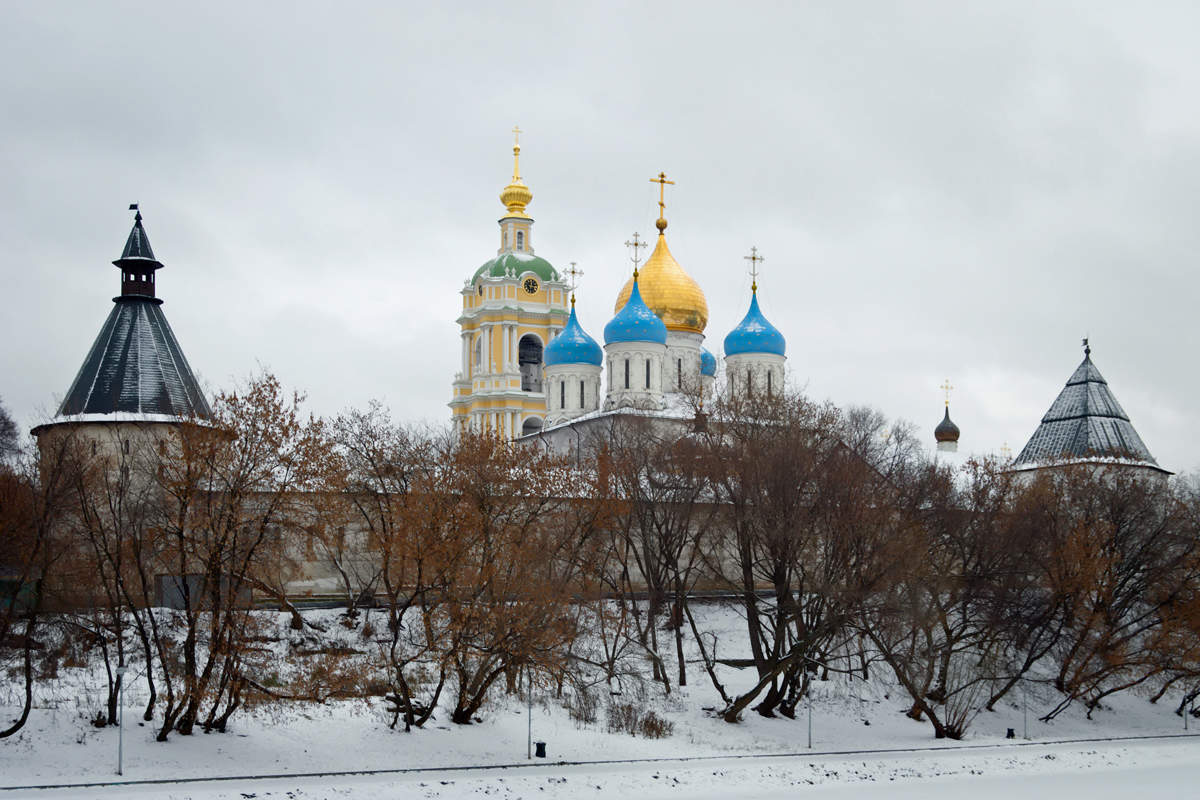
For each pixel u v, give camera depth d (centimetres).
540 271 16550
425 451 8250
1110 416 12362
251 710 6216
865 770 6338
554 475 7825
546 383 13725
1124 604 8731
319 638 7594
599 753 6394
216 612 5906
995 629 7800
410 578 7381
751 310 12912
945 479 8931
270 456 6059
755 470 7650
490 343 16175
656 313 13188
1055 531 8606
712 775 6000
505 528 6731
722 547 8400
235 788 5191
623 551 9256
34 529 6319
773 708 7631
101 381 8912
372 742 6162
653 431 9669
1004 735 7719
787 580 7488
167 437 6347
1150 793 6084
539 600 6375
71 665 6825
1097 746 7300
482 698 6731
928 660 7988
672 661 8475
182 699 5844
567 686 7594
